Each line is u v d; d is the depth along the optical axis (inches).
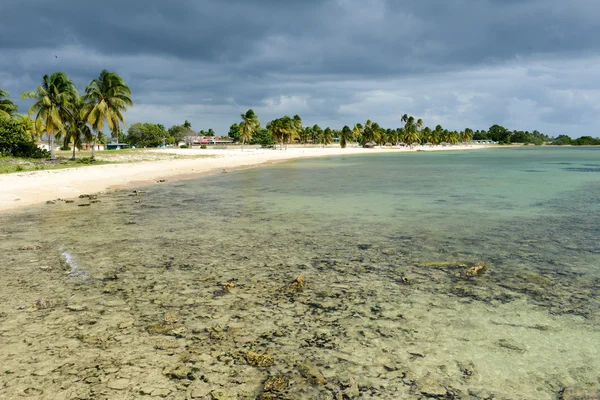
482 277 361.4
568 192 1043.3
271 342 240.1
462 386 196.4
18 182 1134.4
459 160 3314.5
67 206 794.2
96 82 2180.1
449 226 597.3
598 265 397.7
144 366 212.4
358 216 685.3
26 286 335.6
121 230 569.0
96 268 386.6
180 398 185.0
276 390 191.8
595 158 3619.6
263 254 441.4
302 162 2893.7
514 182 1336.1
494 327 260.7
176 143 6318.9
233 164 2452.0
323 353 227.8
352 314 281.3
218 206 802.2
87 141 2333.9
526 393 190.4
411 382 199.6
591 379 201.3
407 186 1206.9
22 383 195.8
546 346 235.5
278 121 5295.3
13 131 2132.1
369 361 219.5
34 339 241.3
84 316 275.1
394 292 324.5
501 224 614.2
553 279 355.3
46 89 2172.7
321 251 454.3
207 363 215.9
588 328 258.1
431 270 382.9
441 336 248.2
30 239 510.0
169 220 647.1
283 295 317.7
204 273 373.4
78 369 208.8
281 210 752.3
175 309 288.4
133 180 1369.3
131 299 307.3
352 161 3117.6
